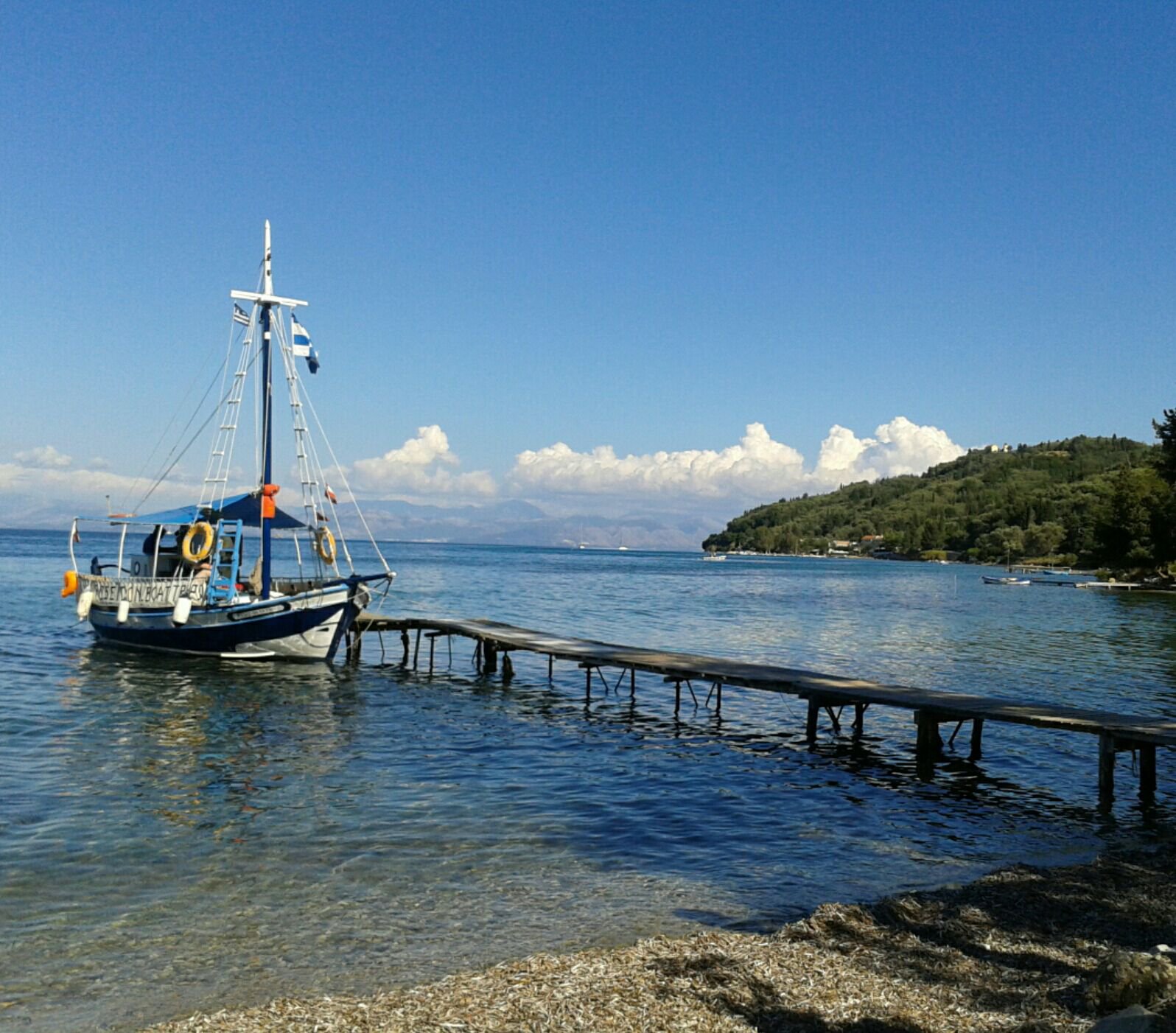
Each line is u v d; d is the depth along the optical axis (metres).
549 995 9.66
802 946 11.09
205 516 38.44
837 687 25.23
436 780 20.00
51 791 18.20
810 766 22.50
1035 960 10.71
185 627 36.69
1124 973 8.92
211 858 14.52
